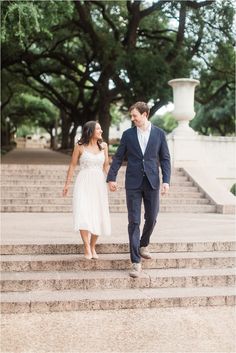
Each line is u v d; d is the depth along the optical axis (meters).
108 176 5.59
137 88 20.05
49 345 4.05
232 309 5.16
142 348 4.03
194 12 21.91
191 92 13.67
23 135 87.56
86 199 5.75
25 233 7.23
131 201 5.51
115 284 5.53
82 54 27.69
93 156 5.78
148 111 5.56
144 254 5.98
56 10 14.19
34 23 13.41
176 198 11.29
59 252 6.24
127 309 5.08
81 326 4.54
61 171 12.28
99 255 6.23
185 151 13.45
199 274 5.79
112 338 4.24
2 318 4.72
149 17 24.61
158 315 4.91
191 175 12.38
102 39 21.84
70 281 5.43
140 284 5.57
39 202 10.70
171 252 6.50
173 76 20.83
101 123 23.81
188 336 4.33
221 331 4.48
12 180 11.55
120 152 5.59
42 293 5.25
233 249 6.71
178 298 5.21
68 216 9.69
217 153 13.92
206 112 40.72
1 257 5.95
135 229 5.55
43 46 25.81
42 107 49.22
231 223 8.93
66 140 42.59
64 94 37.97
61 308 4.98
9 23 13.70
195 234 7.45
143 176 5.46
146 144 5.50
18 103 48.44
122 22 24.77
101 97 23.83
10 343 4.07
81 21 22.03
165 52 22.20
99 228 5.78
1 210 10.37
